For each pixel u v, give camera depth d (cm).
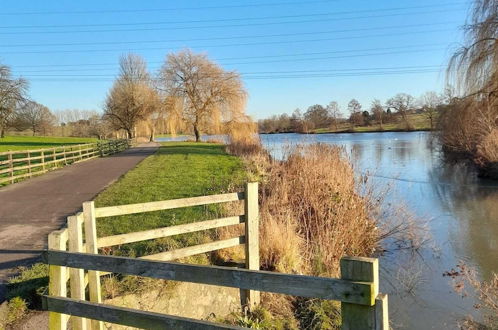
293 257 634
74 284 395
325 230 766
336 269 686
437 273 742
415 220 969
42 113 7019
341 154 1147
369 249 834
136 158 2528
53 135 7225
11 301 443
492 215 1177
